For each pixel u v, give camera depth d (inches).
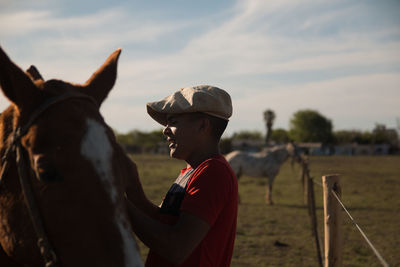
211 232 65.8
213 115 69.9
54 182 51.8
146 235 61.0
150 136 2945.4
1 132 63.3
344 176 768.9
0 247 67.6
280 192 567.2
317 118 3698.3
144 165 1149.7
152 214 70.7
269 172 462.0
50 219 52.6
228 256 71.4
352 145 3218.5
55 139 52.4
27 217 56.5
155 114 79.7
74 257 51.8
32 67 75.4
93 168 53.0
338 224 120.9
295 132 3762.3
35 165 52.6
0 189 59.6
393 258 230.8
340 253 121.1
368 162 1464.1
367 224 324.8
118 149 59.6
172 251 60.3
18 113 57.4
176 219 68.2
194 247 61.6
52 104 55.4
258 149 2459.4
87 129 54.5
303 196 522.6
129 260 50.9
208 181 64.5
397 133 3535.9
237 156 473.1
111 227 51.8
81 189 51.9
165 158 1734.7
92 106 58.9
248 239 281.1
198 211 62.1
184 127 70.2
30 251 56.6
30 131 54.4
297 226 324.2
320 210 396.8
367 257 233.8
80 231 51.5
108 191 53.1
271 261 231.5
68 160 51.9
